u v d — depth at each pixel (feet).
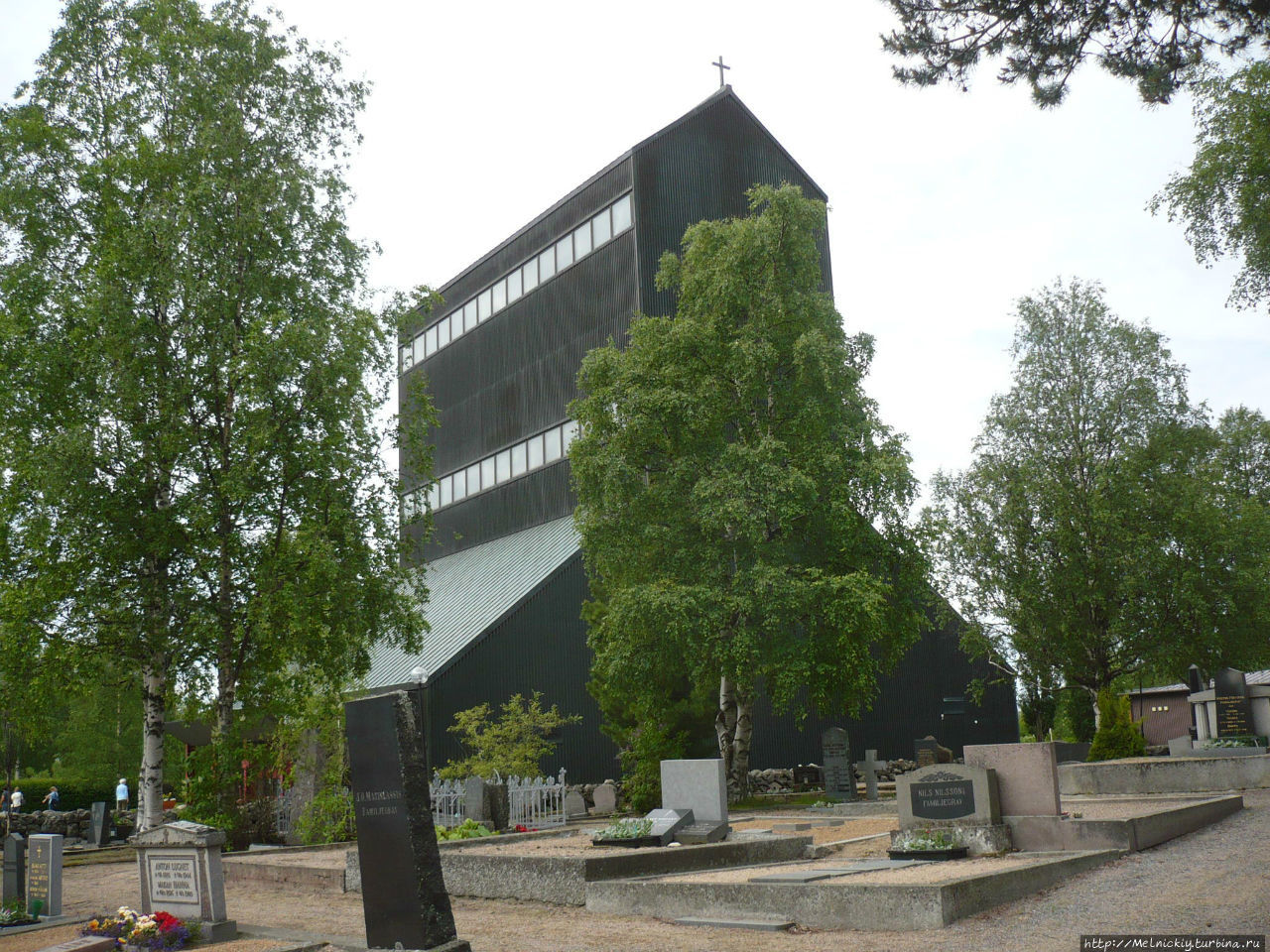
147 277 83.92
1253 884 38.68
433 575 162.09
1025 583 138.31
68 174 89.25
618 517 105.40
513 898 49.70
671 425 104.58
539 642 120.88
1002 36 35.99
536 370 158.81
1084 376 143.02
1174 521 132.26
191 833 42.91
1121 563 132.77
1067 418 142.20
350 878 57.00
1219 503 137.90
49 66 91.45
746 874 47.03
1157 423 139.95
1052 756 50.31
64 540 80.12
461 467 174.09
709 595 94.53
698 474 103.30
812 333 102.32
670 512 104.12
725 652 94.99
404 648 93.15
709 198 147.54
